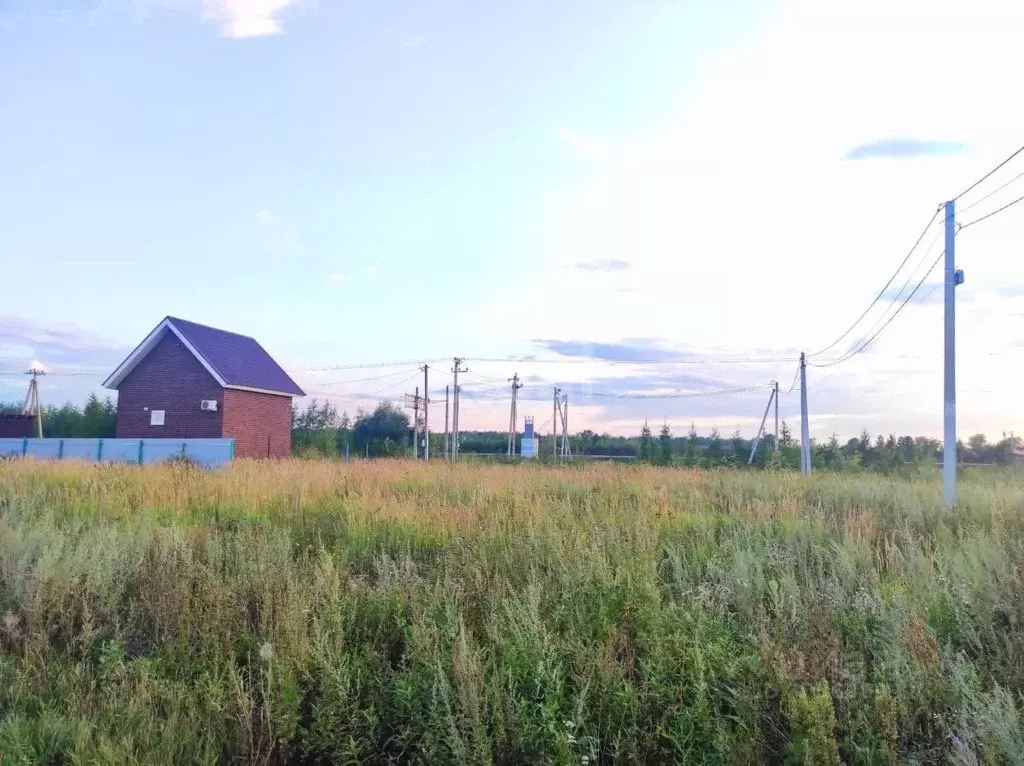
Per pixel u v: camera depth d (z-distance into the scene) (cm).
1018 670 399
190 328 3044
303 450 3959
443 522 861
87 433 4428
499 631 453
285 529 826
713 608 497
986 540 709
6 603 537
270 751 373
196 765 362
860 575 602
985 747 325
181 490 1167
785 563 621
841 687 377
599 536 693
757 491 1376
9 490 1185
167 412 2950
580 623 461
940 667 398
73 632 519
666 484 1524
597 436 6762
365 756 380
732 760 339
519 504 981
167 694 411
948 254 1495
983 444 3114
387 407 5291
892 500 1225
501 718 361
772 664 382
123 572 609
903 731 360
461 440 7194
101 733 368
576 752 361
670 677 400
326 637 430
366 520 909
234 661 442
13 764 345
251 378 3094
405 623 488
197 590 536
